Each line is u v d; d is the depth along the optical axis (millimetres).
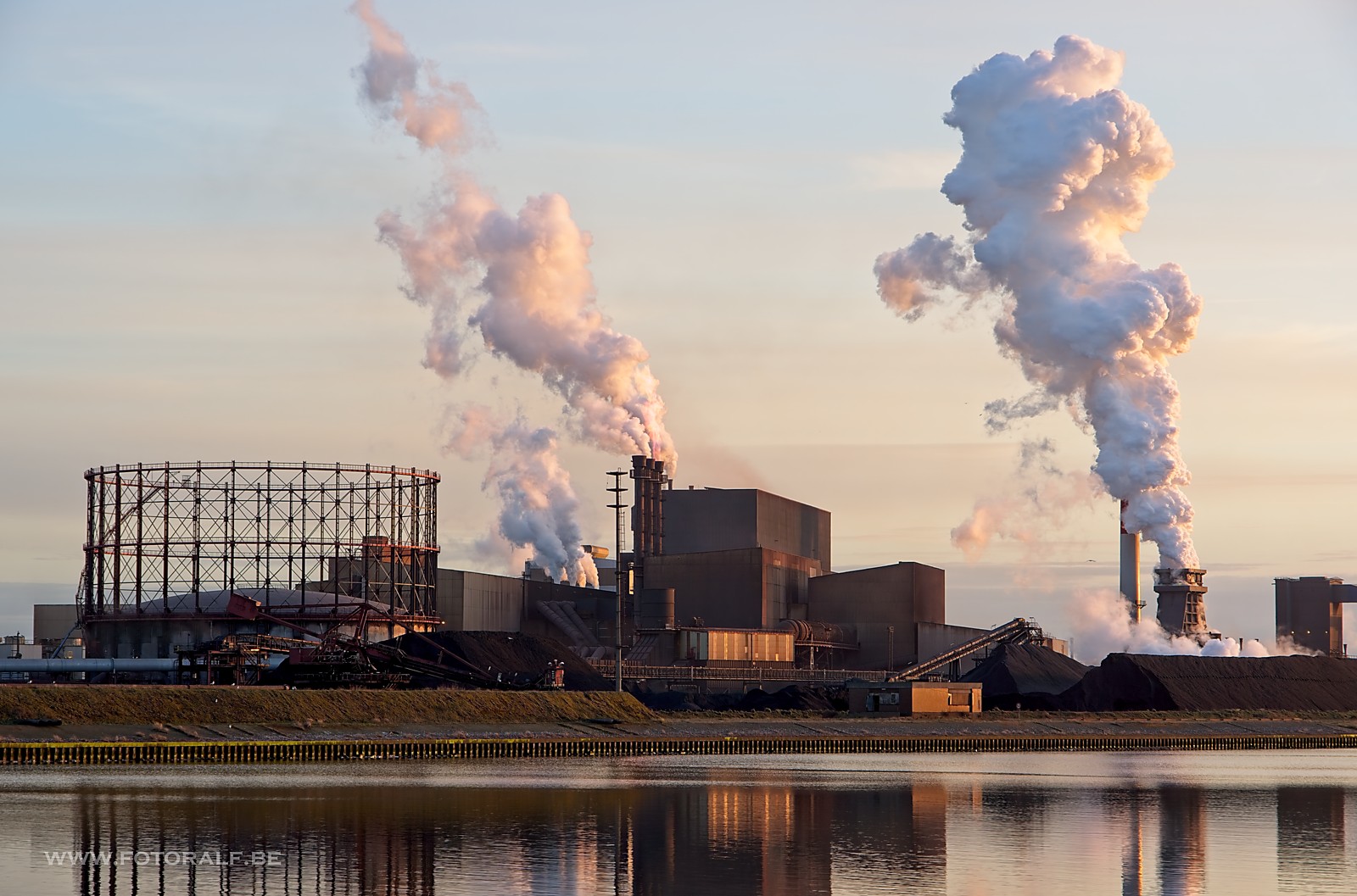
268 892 84875
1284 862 96750
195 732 164500
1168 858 97812
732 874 89938
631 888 85500
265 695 178000
